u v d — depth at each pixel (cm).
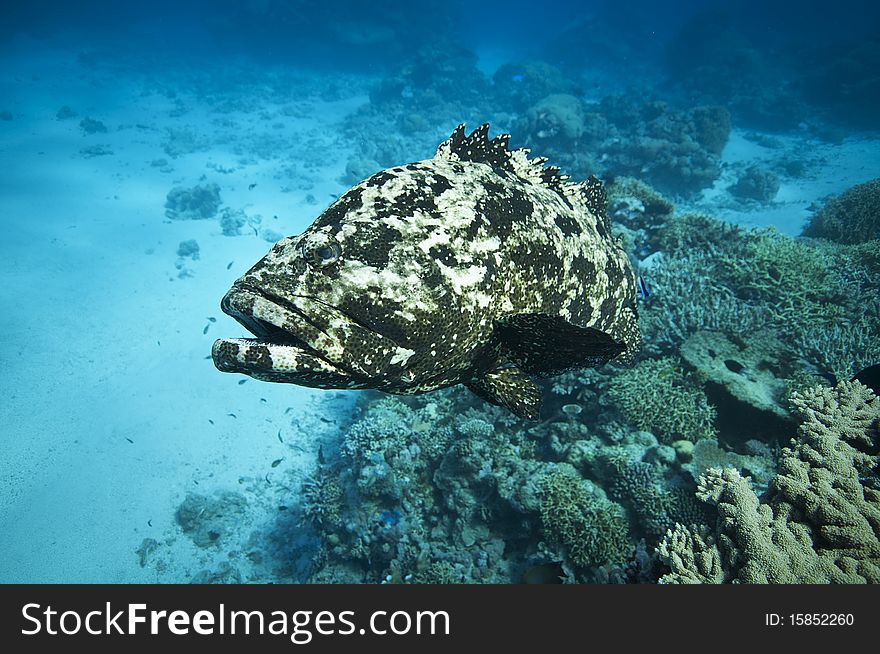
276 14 5356
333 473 1104
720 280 862
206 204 2742
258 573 1114
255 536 1192
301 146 3578
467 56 4334
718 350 729
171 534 1218
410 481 862
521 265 288
